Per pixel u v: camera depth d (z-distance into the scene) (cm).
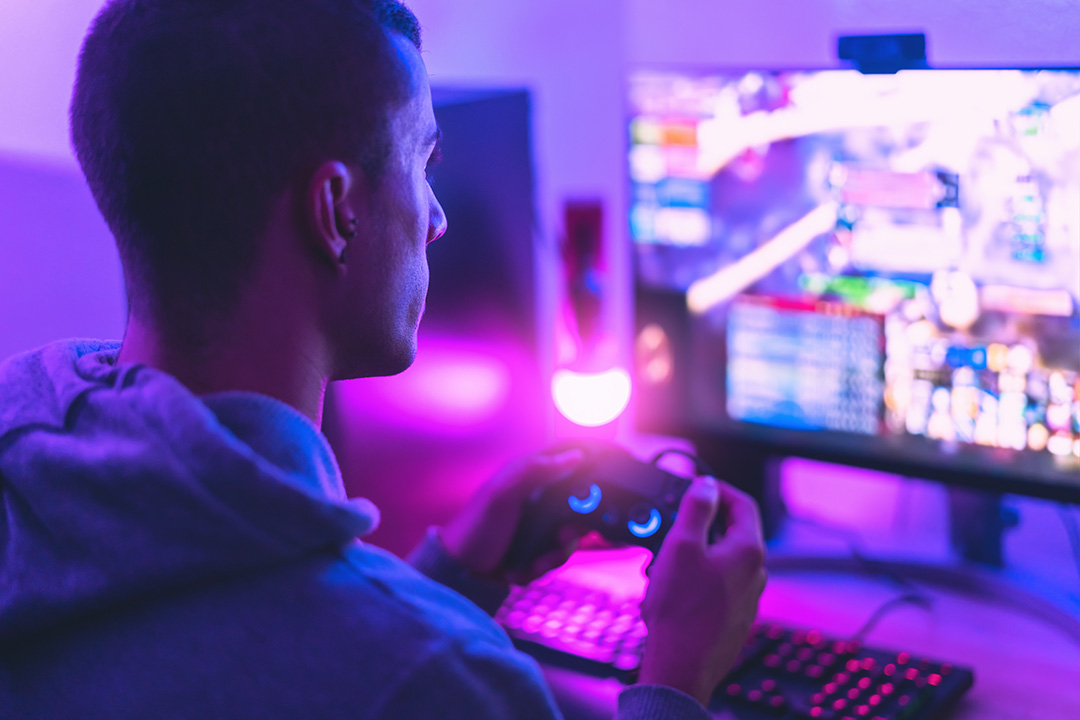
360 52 56
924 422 110
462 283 114
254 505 48
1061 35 105
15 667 52
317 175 55
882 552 119
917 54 102
